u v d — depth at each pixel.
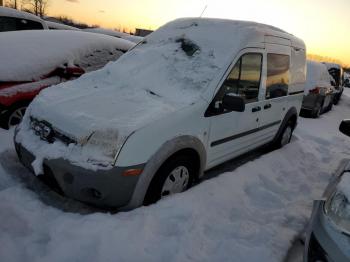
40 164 2.94
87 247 2.57
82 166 2.75
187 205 3.14
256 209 3.57
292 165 5.21
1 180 3.45
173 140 3.09
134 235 2.71
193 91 3.52
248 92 4.22
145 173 2.91
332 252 2.06
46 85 4.99
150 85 3.67
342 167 3.35
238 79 3.95
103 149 2.79
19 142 3.28
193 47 4.03
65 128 2.97
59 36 5.55
